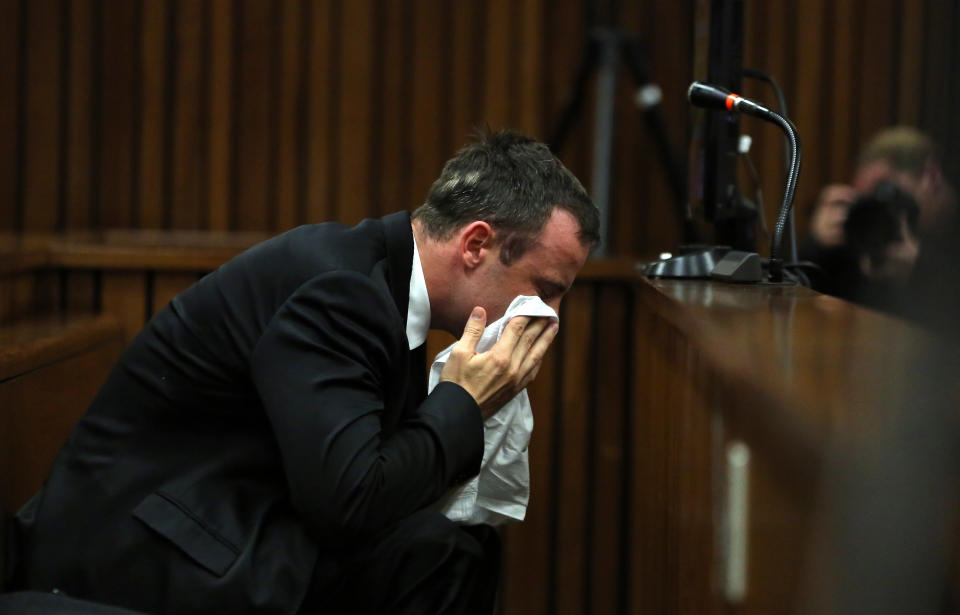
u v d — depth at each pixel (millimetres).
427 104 14078
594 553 9547
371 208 14117
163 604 5125
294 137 13969
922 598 2152
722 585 3701
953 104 13648
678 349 5113
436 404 5422
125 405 5543
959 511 2139
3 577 6289
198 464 5406
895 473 2232
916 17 13836
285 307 5207
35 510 5508
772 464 2883
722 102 6379
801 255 9391
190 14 13727
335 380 5070
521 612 9594
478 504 6086
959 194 6180
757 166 13805
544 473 9484
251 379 5336
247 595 5074
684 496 4840
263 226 14008
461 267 5730
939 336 3469
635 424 8898
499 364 5586
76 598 5094
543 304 5797
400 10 13969
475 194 5684
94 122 13727
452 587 5504
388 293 5402
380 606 5484
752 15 13977
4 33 13500
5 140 13594
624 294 9414
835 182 13922
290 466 5016
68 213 13750
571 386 9484
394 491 5070
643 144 14156
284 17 13859
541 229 5664
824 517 2412
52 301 9109
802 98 13977
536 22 14016
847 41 13914
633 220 14227
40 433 6973
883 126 13938
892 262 9062
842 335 3689
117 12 13648
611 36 13109
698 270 6559
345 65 13977
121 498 5324
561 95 14180
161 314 5660
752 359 3182
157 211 13836
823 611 2451
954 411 2375
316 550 5316
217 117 13859
